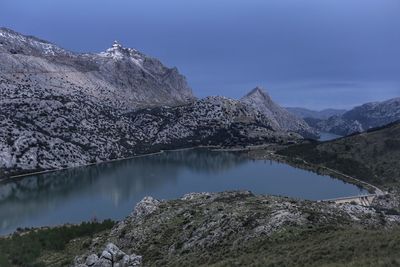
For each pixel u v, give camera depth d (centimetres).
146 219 11719
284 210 8919
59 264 10944
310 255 5681
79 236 14675
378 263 4628
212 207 10800
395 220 11131
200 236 9206
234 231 8725
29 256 12188
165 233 10275
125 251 10156
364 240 5766
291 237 7525
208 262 7556
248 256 6762
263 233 8062
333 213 9819
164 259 8919
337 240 6197
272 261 5847
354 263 4850
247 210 9669
